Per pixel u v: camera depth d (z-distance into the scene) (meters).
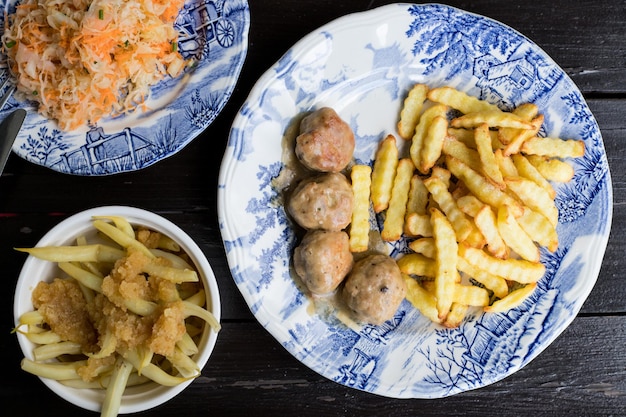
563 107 0.61
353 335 0.60
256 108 0.58
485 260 0.58
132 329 0.54
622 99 0.63
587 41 0.62
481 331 0.61
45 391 0.60
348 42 0.59
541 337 0.61
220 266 0.61
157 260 0.55
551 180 0.61
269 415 0.61
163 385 0.55
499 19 0.62
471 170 0.58
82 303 0.56
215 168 0.61
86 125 0.58
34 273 0.55
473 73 0.61
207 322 0.55
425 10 0.59
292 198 0.58
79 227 0.55
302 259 0.58
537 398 0.63
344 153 0.58
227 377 0.61
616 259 0.63
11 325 0.60
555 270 0.61
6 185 0.60
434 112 0.60
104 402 0.54
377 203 0.60
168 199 0.61
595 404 0.63
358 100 0.61
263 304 0.58
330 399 0.62
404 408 0.62
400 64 0.61
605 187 0.61
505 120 0.59
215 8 0.58
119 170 0.57
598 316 0.63
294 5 0.61
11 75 0.58
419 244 0.59
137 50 0.57
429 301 0.59
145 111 0.59
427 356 0.60
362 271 0.58
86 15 0.56
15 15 0.58
